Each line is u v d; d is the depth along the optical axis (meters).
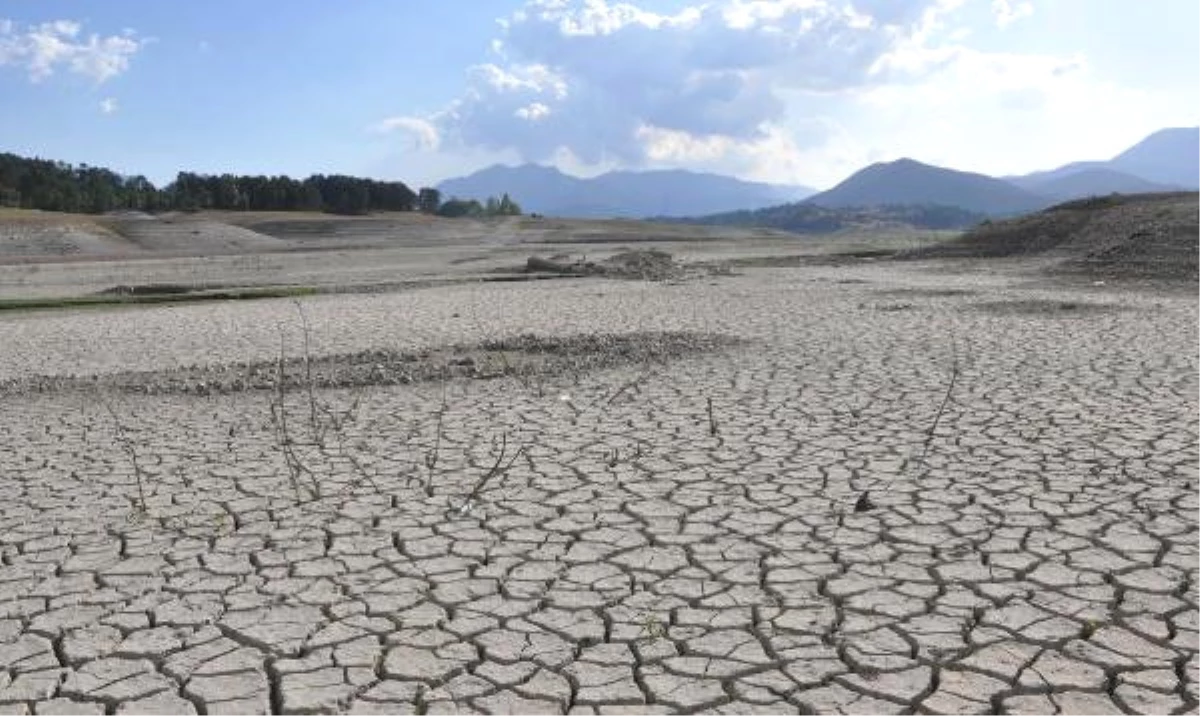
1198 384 9.41
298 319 19.17
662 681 4.01
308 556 5.49
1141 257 23.48
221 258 53.00
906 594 4.75
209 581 5.16
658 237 78.06
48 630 4.62
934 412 8.59
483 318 18.11
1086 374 10.11
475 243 69.81
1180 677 3.90
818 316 16.27
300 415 9.30
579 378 10.83
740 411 8.87
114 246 66.75
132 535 5.93
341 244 70.19
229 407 9.84
